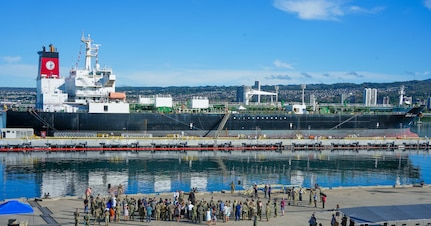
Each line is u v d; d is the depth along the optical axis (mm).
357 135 134375
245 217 45406
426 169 92938
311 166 93438
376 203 54031
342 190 62312
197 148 112312
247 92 158625
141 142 108812
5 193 66188
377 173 87500
